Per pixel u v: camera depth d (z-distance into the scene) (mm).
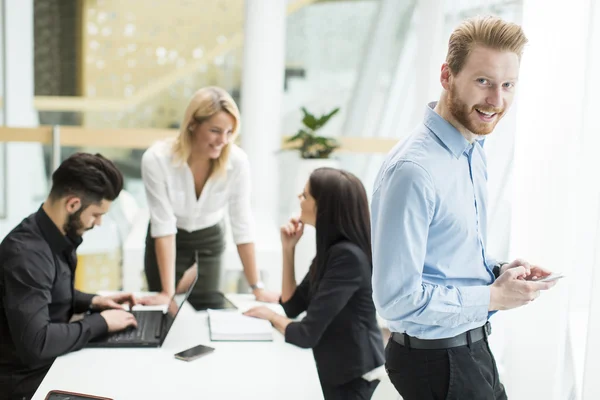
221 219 2854
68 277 1965
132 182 5105
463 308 1420
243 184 2641
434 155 1449
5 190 4609
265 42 4328
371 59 5129
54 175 1864
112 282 4469
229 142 2516
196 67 5043
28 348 1753
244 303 2373
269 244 3514
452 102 1440
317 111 5207
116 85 4992
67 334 1821
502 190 3172
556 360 2117
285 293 2307
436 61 3836
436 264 1481
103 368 1735
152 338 1929
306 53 5141
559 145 2086
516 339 2297
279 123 4488
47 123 4957
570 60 2049
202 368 1756
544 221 2143
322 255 2084
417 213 1393
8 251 1807
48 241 1869
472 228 1512
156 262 2723
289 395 1599
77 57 4902
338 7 5070
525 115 2262
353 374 2020
